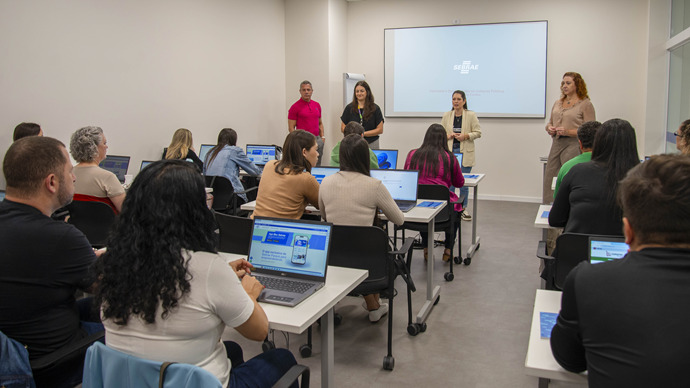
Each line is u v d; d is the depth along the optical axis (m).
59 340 1.70
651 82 6.68
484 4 7.42
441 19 7.66
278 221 2.05
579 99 5.16
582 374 1.26
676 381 0.95
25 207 1.65
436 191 3.79
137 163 5.34
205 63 6.21
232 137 4.90
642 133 6.90
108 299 1.30
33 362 1.59
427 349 2.91
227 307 1.34
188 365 1.21
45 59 4.35
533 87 7.34
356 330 3.17
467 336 3.08
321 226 1.96
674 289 0.99
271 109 7.57
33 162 1.64
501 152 7.62
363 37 8.10
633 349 0.99
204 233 1.37
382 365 2.72
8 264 1.59
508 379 2.58
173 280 1.28
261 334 1.47
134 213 1.31
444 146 4.02
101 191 3.02
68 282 1.67
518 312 3.45
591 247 1.67
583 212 2.30
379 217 2.96
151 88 5.45
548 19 7.15
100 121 4.89
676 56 6.25
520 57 7.34
